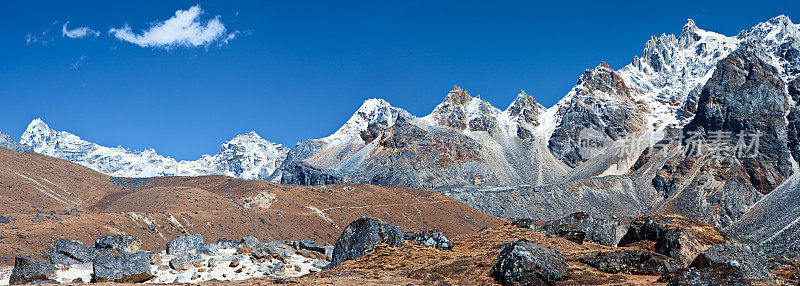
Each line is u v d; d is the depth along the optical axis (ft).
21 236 460.55
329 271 197.26
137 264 203.41
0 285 196.95
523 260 163.22
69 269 212.64
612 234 237.86
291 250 268.82
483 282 166.40
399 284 164.66
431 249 220.43
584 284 156.76
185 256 227.61
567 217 243.19
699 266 155.53
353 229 227.20
